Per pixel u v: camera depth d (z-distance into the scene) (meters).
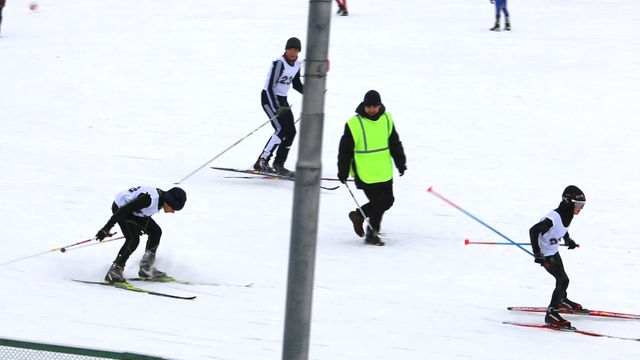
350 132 32.66
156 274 28.67
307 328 13.51
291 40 41.03
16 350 14.55
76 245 29.91
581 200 25.00
